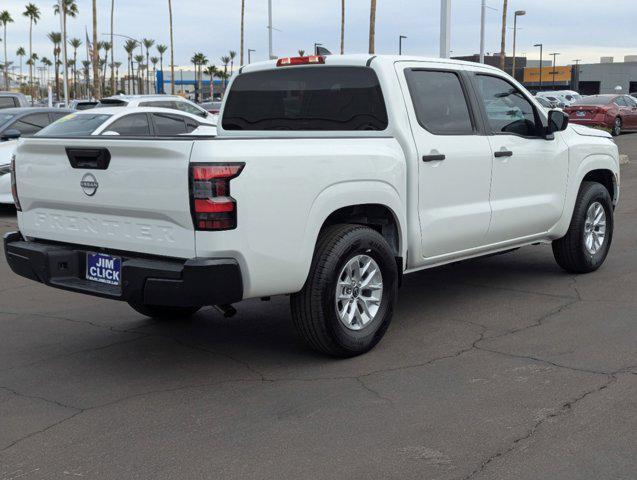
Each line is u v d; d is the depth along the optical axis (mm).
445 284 7383
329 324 4918
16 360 5316
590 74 90812
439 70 5953
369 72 5605
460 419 4102
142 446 3861
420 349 5367
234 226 4359
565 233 7258
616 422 4008
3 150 12383
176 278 4371
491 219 6227
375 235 5176
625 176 16125
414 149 5504
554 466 3535
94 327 6141
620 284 7164
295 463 3627
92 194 4797
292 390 4609
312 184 4738
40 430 4086
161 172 4406
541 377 4723
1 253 9508
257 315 6418
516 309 6383
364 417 4160
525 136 6641
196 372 4992
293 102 6125
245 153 4395
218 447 3826
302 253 4723
